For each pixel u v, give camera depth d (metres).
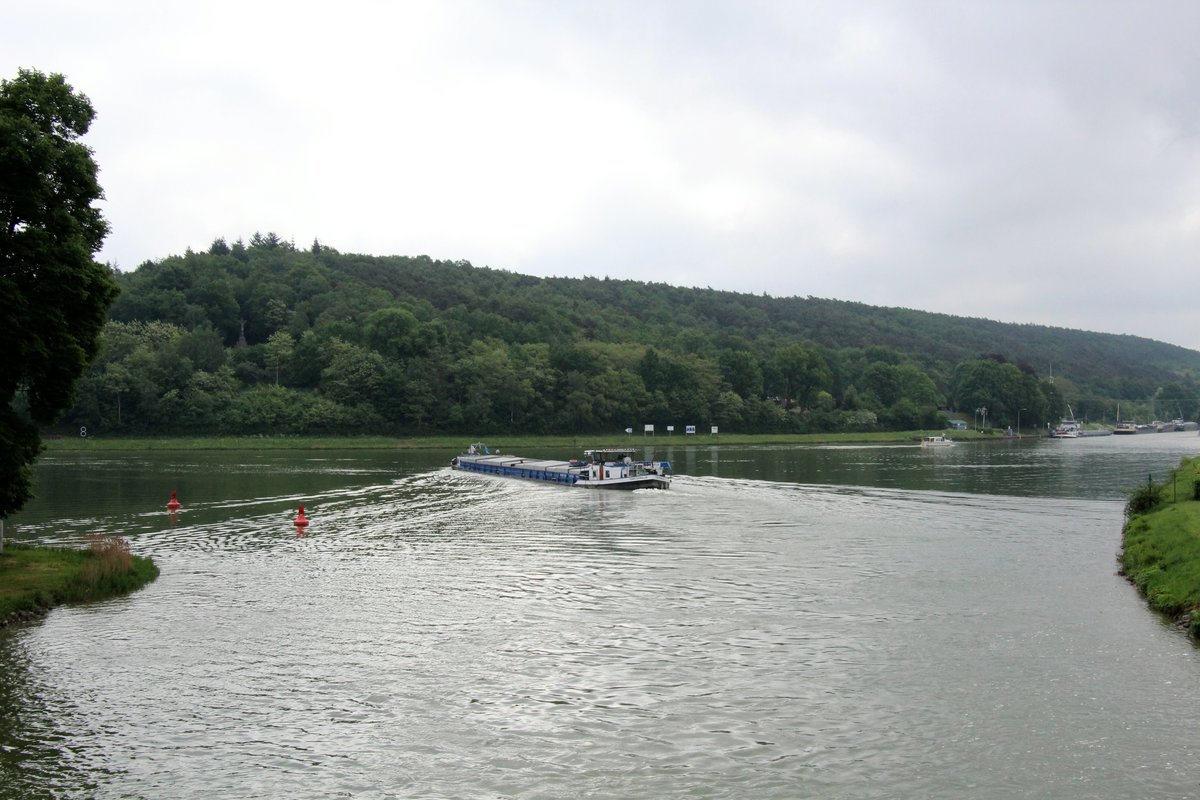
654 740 22.66
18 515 64.94
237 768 21.08
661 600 37.62
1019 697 25.55
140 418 161.50
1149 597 36.97
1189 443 199.62
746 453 154.62
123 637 31.83
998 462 126.75
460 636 32.03
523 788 20.06
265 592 39.38
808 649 30.30
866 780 20.39
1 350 38.12
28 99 40.78
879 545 51.69
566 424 189.88
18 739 22.70
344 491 84.69
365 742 22.59
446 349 196.88
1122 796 19.59
